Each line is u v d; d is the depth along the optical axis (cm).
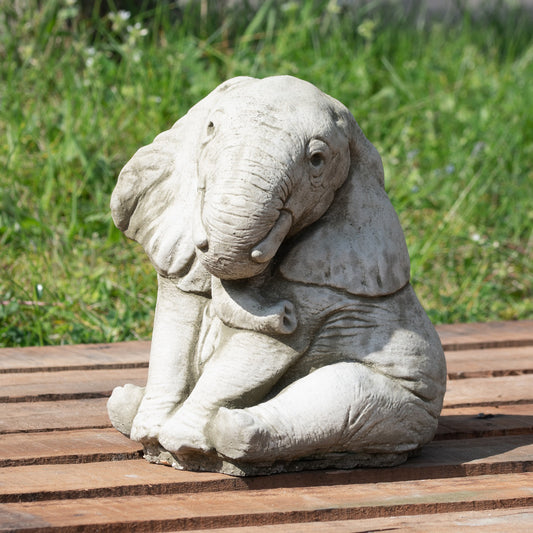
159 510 310
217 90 362
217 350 343
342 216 339
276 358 336
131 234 367
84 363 525
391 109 1011
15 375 502
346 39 1162
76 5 1034
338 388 334
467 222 847
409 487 342
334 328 339
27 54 895
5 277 673
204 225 316
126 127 863
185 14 1055
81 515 303
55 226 734
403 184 864
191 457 341
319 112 325
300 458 340
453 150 927
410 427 350
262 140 313
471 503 326
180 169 357
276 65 993
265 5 1031
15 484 328
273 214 310
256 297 334
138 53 923
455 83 1081
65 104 855
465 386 500
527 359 557
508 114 1015
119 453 366
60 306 646
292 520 311
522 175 936
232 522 306
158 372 355
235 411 324
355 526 307
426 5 1405
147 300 677
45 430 406
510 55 1189
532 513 323
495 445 394
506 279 805
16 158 795
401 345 345
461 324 647
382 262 340
